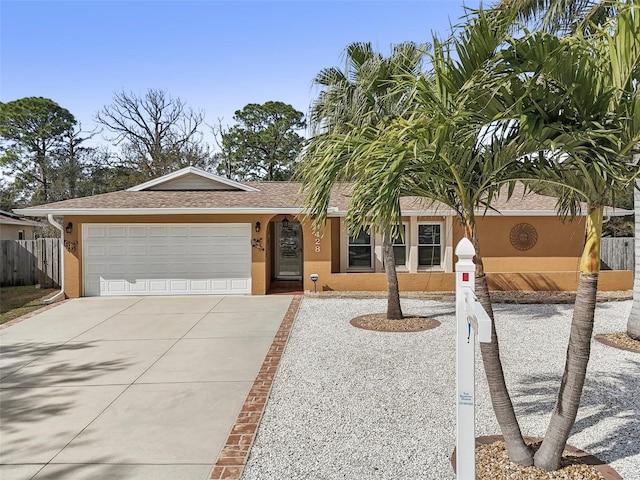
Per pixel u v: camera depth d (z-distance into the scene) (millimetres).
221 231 13906
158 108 37375
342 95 9602
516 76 3025
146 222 13766
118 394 5949
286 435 4715
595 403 5398
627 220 23234
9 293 15000
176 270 13891
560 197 4727
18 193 38156
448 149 3439
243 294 13914
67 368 7070
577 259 15008
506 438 3895
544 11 8977
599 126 3033
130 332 9383
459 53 3195
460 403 3104
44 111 38562
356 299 13133
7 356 7750
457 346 3119
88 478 3961
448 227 14805
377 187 3516
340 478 3889
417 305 12219
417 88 3264
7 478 3980
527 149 3488
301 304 12359
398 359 7359
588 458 4016
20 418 5246
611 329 9383
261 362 7281
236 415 5238
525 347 8008
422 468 4031
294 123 41625
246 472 4008
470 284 3111
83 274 13750
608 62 3311
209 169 38781
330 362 7227
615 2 3137
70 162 37188
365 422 5004
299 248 17094
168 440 4648
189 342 8555
